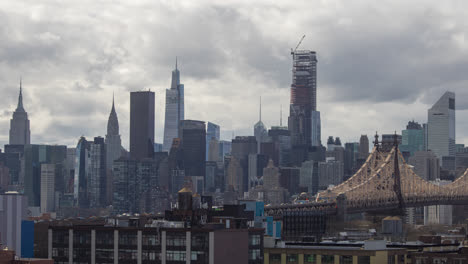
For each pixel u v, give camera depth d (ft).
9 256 555.69
